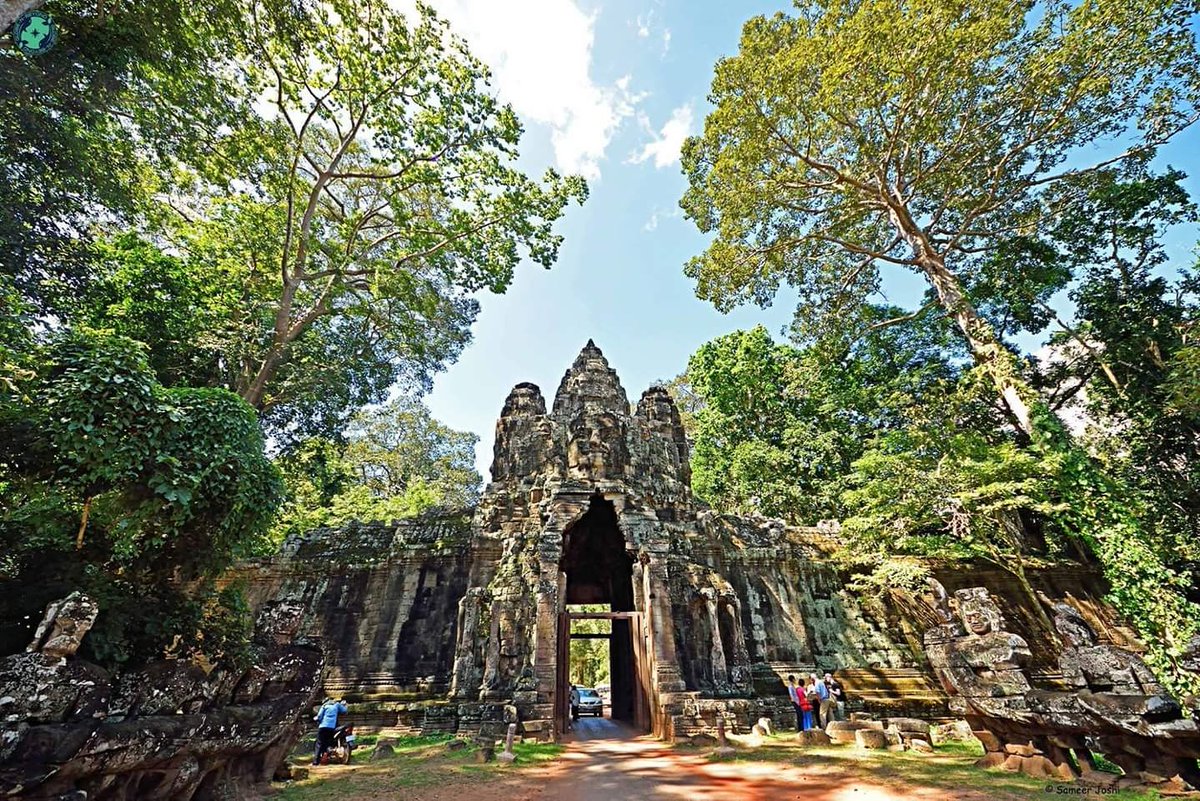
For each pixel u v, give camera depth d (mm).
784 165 21609
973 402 22953
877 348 29422
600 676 47062
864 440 30000
